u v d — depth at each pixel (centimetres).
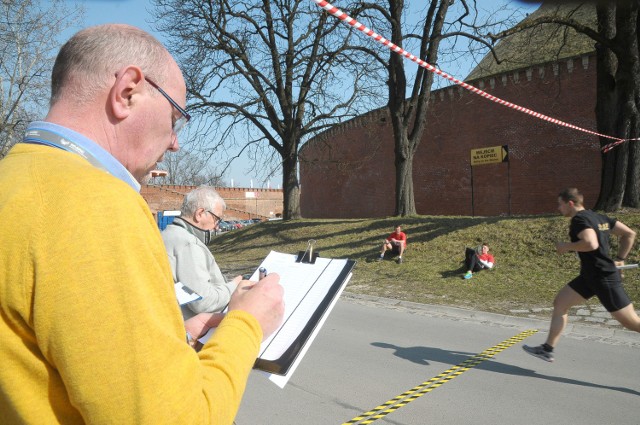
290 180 2422
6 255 86
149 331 87
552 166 2420
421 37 1859
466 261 1190
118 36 113
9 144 2238
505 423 433
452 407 469
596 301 895
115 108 110
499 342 704
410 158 1938
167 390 87
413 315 904
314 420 445
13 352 87
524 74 2509
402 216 1912
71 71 110
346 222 2014
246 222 4622
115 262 87
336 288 146
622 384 526
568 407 467
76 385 82
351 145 3556
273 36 2242
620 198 1352
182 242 302
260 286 127
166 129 121
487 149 2608
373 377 559
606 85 1407
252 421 445
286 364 129
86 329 83
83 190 91
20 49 2178
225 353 106
